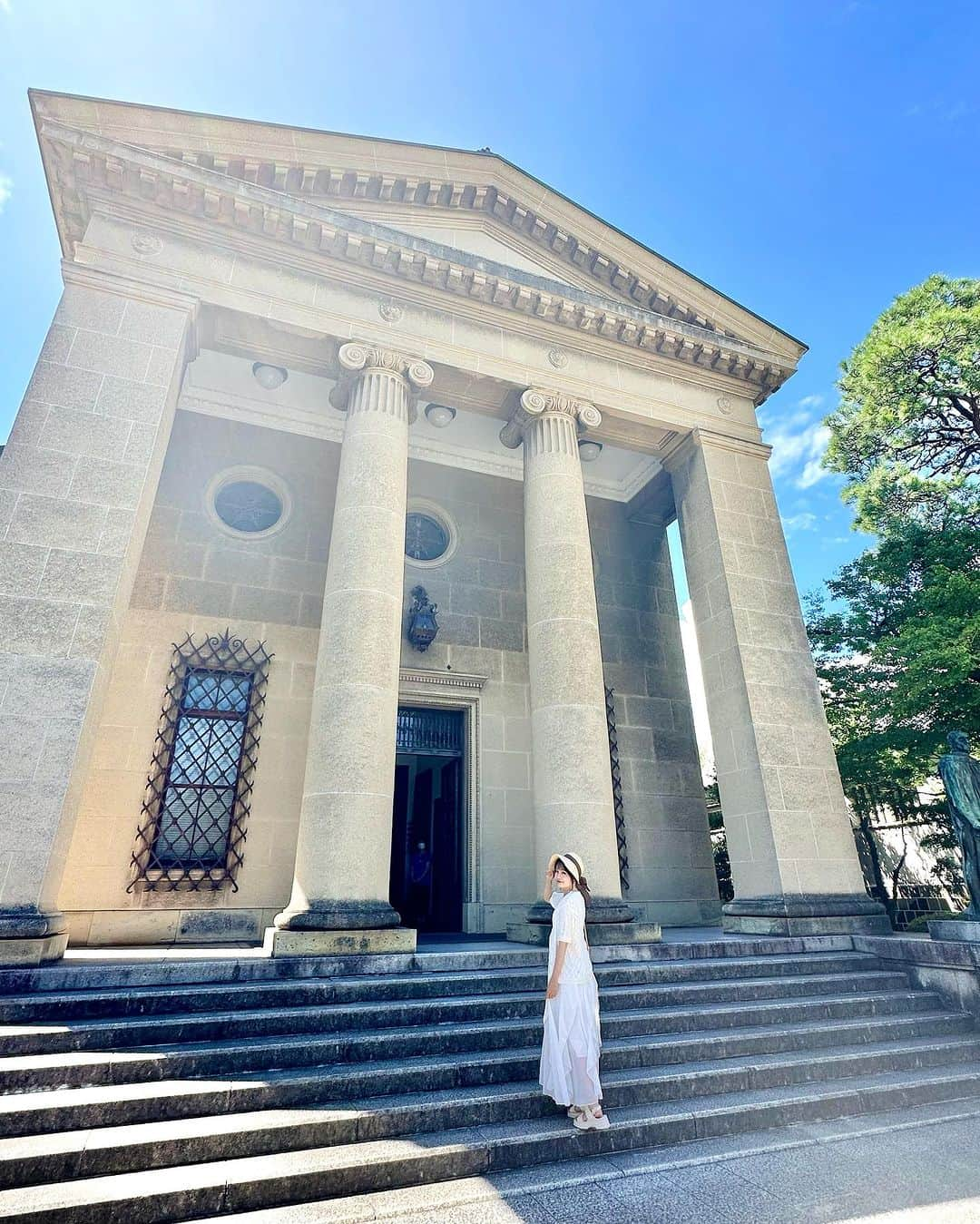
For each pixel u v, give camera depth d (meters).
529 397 11.36
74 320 8.76
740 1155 4.54
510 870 12.03
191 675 11.13
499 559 14.38
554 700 9.54
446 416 13.09
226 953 7.90
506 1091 4.91
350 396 10.53
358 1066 5.02
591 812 8.91
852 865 10.23
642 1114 4.88
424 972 6.83
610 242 13.16
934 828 17.05
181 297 9.46
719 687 11.53
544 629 10.05
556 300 11.76
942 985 7.57
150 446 8.45
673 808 13.86
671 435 13.09
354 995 6.06
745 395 13.78
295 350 10.59
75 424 8.24
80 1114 4.16
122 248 9.41
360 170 11.42
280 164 10.80
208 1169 3.90
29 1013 5.15
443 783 13.29
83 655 7.26
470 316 11.49
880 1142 4.79
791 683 11.30
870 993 7.55
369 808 7.83
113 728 10.29
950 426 16.28
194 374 12.49
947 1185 4.08
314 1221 3.58
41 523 7.66
